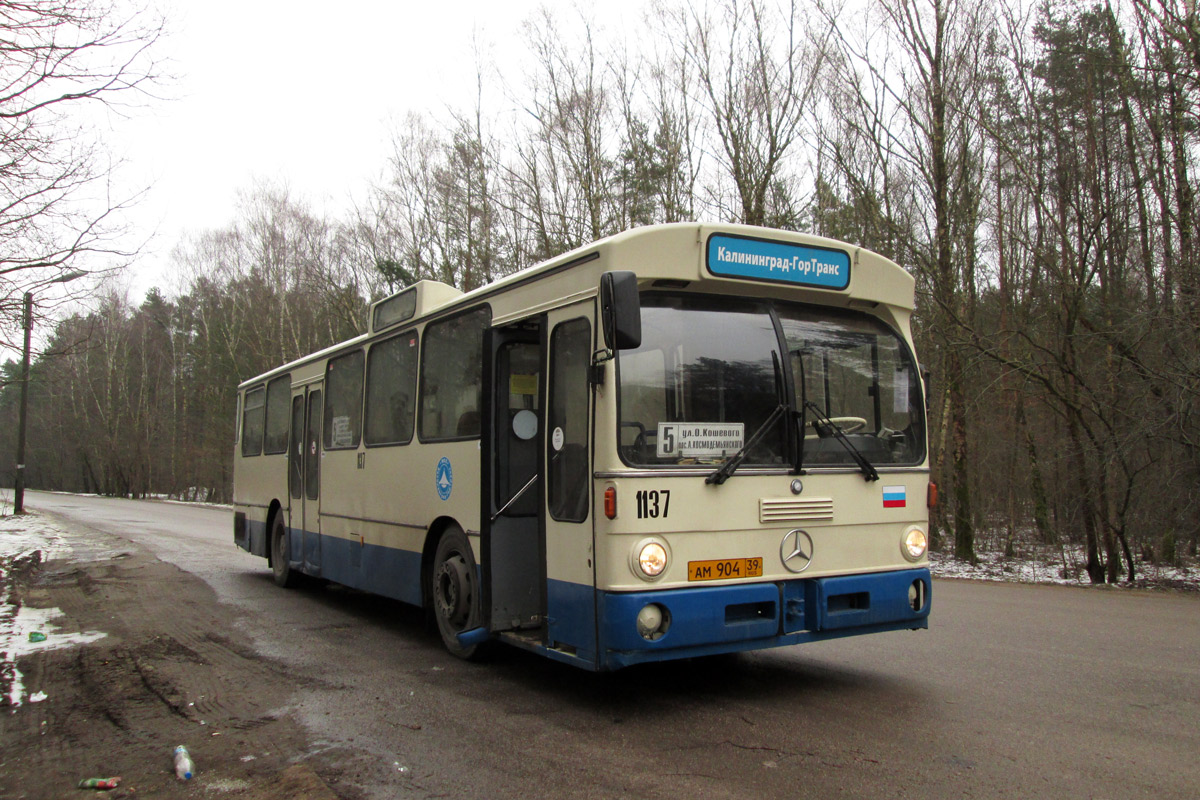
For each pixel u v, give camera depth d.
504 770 4.56
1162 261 14.29
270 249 41.56
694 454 5.40
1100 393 13.70
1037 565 16.92
